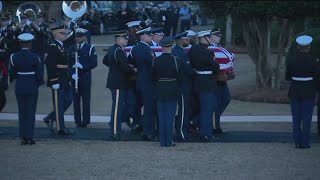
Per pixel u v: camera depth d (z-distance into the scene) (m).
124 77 29.17
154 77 27.69
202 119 28.75
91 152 26.45
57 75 29.66
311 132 31.28
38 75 27.89
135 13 72.75
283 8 40.12
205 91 28.34
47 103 40.56
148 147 27.53
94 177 22.19
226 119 35.12
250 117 35.72
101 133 30.98
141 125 31.14
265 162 24.36
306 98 26.42
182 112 28.81
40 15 46.03
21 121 27.94
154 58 27.80
